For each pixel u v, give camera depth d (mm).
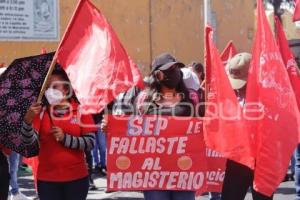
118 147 5281
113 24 17438
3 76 5199
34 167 5574
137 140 5281
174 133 5266
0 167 5422
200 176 5293
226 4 23438
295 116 5277
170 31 19594
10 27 14273
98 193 9344
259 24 5305
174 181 5301
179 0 20047
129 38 17922
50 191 5152
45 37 14961
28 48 14625
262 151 5148
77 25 5000
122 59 4969
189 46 20641
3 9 14125
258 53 5262
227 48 8656
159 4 19047
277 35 6582
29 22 14602
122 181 5297
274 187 5145
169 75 5215
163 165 5285
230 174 5414
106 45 4984
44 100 5203
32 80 5234
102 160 10922
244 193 5438
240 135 5152
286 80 5297
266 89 5207
